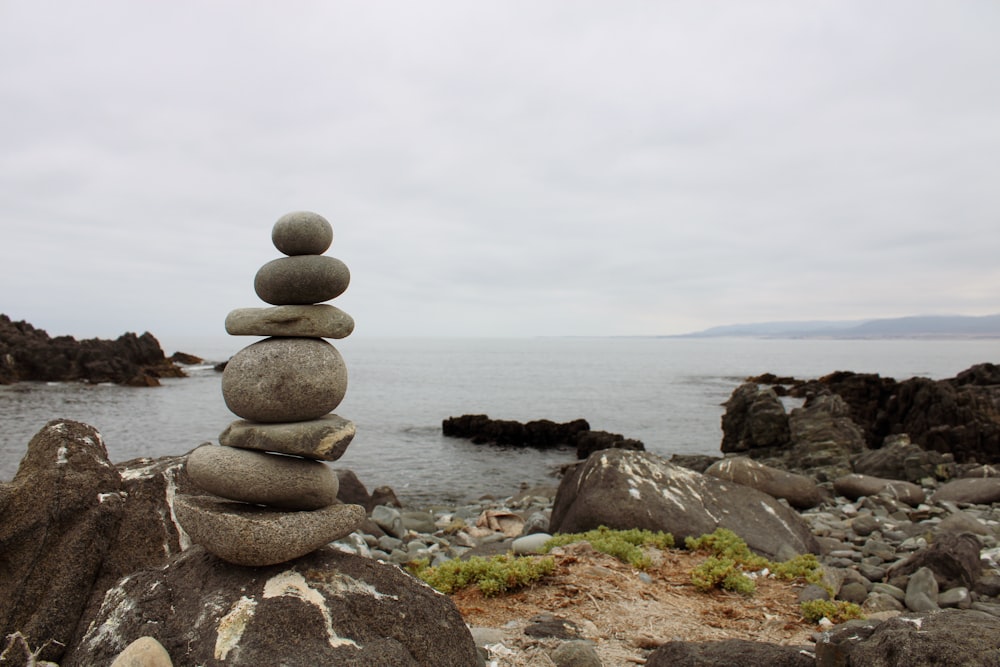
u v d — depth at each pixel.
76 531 6.46
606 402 57.97
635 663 6.57
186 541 6.92
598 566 9.22
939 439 25.62
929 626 4.91
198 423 39.03
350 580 5.46
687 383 81.88
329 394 5.68
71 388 57.53
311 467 5.61
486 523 15.61
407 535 14.20
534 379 88.38
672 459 25.88
